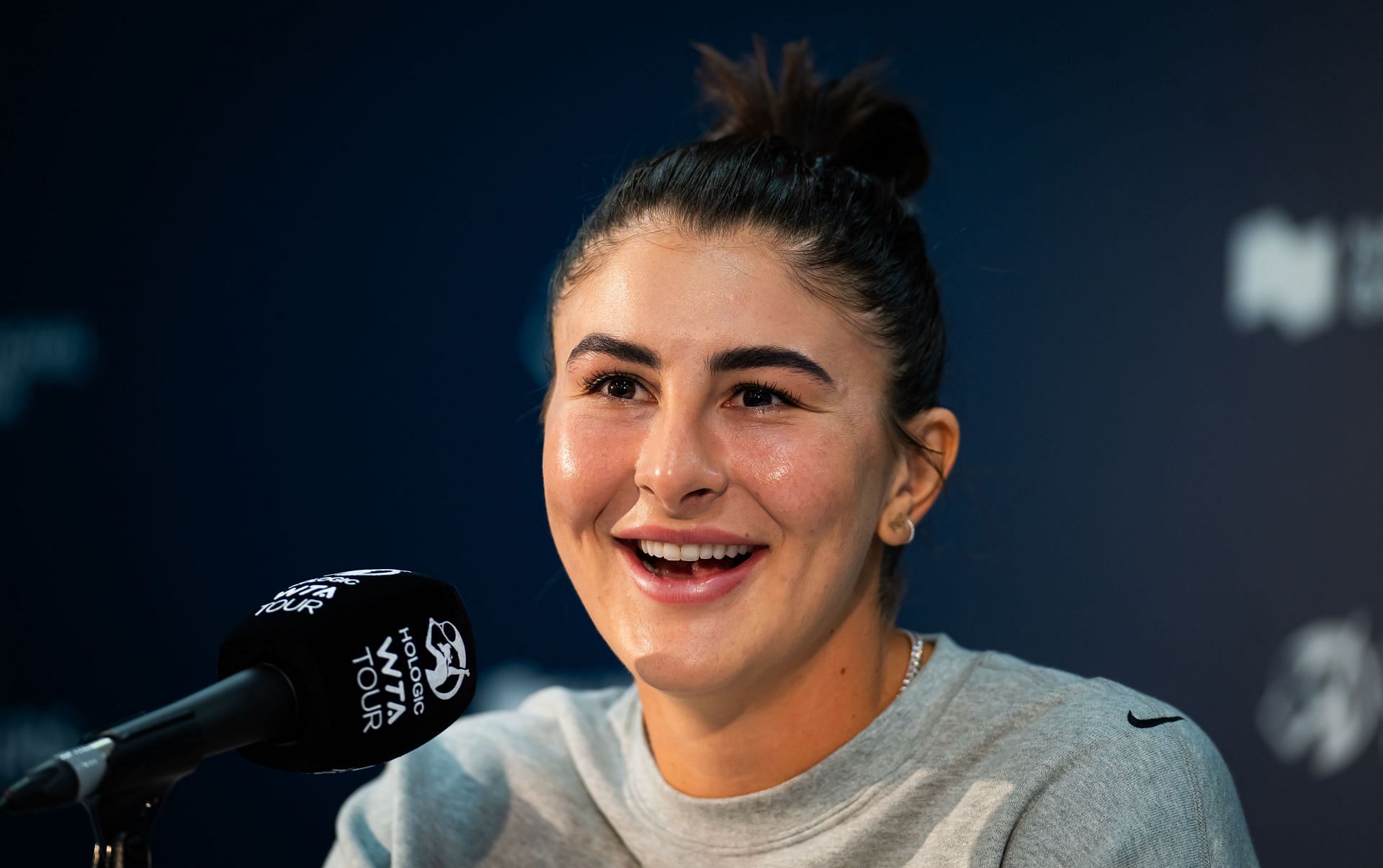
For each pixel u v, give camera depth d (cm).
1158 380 538
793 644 233
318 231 565
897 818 244
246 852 571
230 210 569
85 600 577
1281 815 537
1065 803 229
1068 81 542
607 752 279
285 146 566
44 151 573
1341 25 537
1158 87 540
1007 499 538
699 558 233
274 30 565
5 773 577
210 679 570
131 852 159
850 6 544
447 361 561
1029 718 249
